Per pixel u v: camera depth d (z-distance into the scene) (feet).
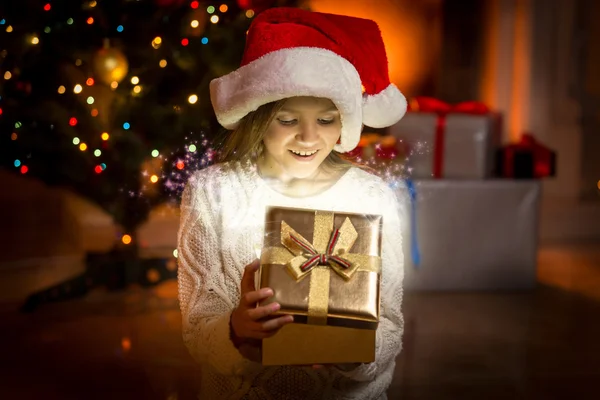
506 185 13.37
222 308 4.58
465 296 13.24
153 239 16.63
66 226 18.25
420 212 13.21
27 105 11.60
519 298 13.17
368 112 5.04
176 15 11.68
